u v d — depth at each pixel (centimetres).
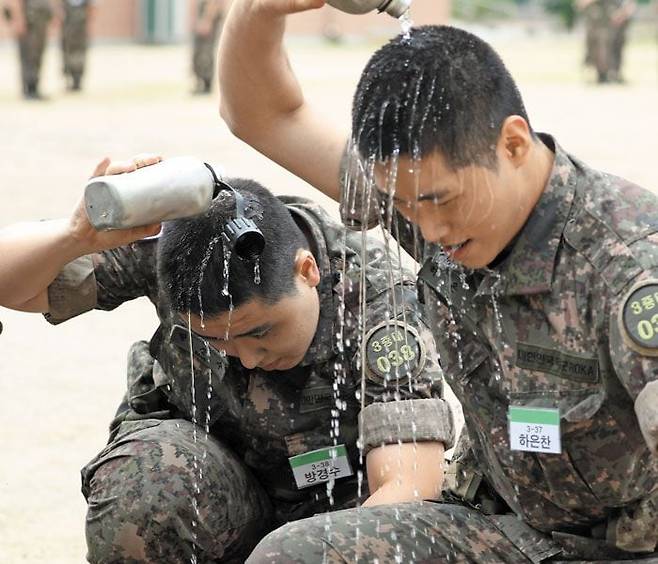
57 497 563
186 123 1841
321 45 3722
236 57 363
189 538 390
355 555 334
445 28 311
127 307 895
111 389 718
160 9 3794
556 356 314
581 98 2161
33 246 355
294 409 400
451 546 342
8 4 2178
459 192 300
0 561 493
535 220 312
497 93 302
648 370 291
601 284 305
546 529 340
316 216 405
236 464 405
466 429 365
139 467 391
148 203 315
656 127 1759
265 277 363
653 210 308
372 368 382
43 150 1577
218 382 404
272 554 334
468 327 333
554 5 4441
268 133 379
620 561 330
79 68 2362
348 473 406
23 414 672
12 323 859
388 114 299
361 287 390
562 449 319
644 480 321
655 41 3862
